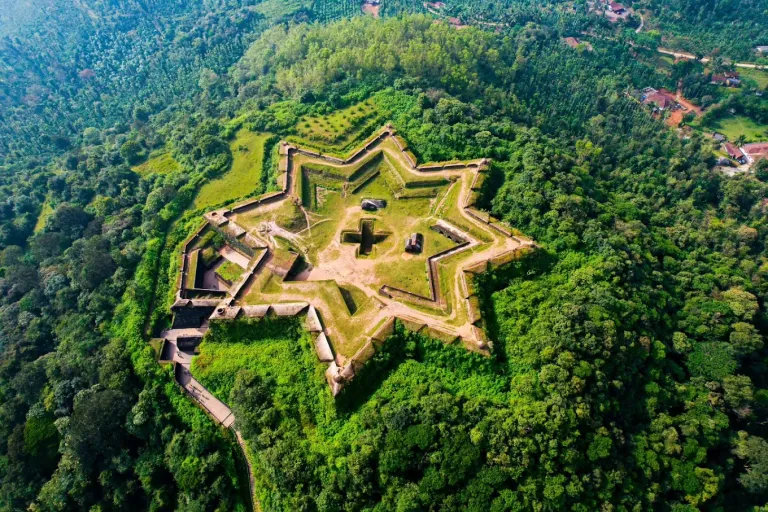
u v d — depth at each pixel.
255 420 79.12
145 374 89.81
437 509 68.12
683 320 96.69
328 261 97.88
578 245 97.50
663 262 107.62
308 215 108.38
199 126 135.38
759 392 87.81
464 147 119.38
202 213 113.81
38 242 117.50
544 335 81.56
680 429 81.38
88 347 94.50
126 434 87.50
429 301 88.94
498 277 92.69
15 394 95.88
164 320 98.38
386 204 110.38
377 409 76.38
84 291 104.00
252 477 80.56
